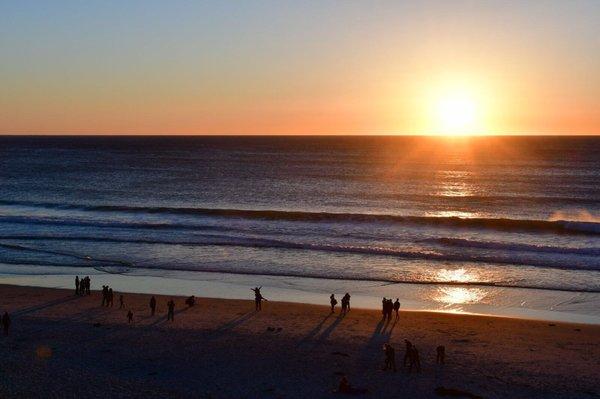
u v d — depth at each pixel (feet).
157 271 122.42
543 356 76.13
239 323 88.89
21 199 233.96
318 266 125.29
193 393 63.82
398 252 135.44
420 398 63.00
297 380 67.82
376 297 104.99
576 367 72.43
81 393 63.41
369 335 83.82
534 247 138.41
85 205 209.67
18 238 151.74
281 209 213.05
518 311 97.25
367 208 215.92
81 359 73.67
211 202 230.89
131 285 112.57
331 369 71.31
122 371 69.92
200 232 159.74
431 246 142.72
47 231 160.76
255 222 176.45
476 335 84.12
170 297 103.50
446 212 208.44
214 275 119.34
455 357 75.51
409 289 109.81
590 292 106.93
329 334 84.07
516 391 65.31
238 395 63.46
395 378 68.54
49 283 113.70
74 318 90.89
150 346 78.79
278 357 75.15
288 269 123.03
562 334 84.79
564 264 125.18
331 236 156.35
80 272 122.11
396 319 91.20
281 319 90.99
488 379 68.59
